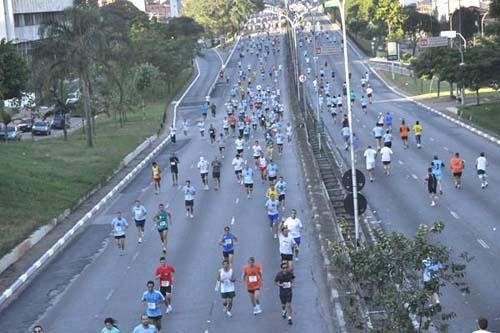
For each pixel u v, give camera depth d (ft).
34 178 270.67
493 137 315.37
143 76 585.22
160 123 467.11
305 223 203.72
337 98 467.11
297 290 150.61
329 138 358.43
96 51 370.94
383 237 95.14
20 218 221.25
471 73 409.28
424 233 93.97
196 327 134.21
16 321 146.51
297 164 297.33
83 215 234.58
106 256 187.62
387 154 257.55
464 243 169.48
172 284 156.25
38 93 431.84
